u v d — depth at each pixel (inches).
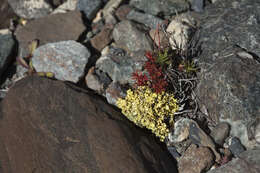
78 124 30.6
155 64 32.1
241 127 30.5
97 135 30.1
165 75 32.0
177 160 30.9
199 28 34.2
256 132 29.9
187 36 33.9
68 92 31.9
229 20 33.7
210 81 31.6
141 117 31.5
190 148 30.7
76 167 29.3
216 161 30.3
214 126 31.5
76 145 29.9
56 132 30.4
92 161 29.4
